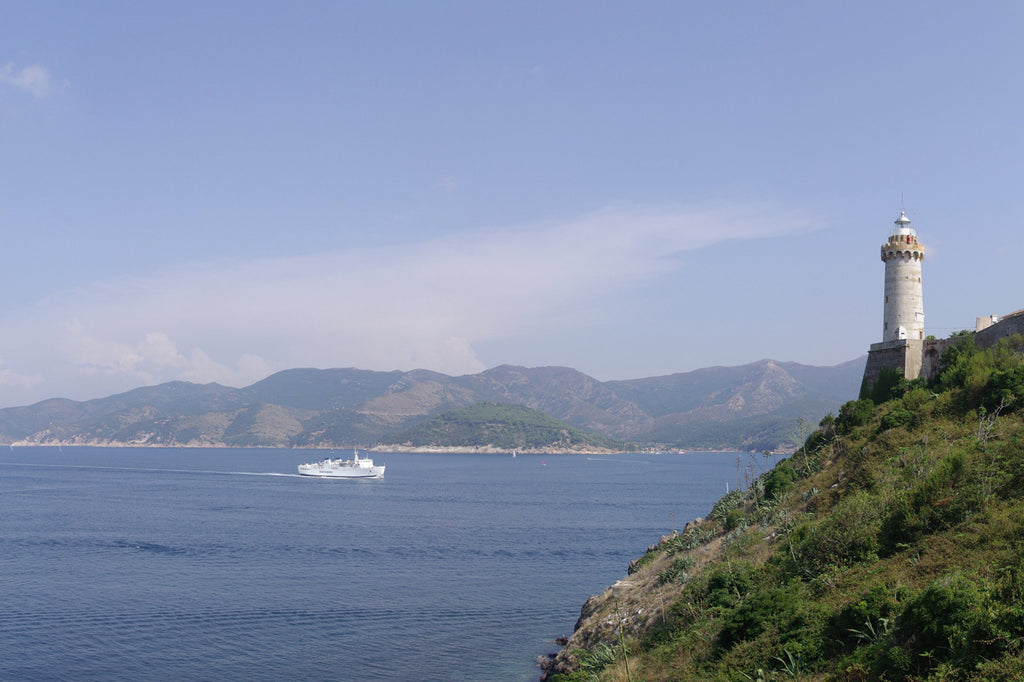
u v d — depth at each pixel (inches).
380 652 3004.4
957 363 2748.5
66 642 3080.7
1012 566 1449.3
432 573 4618.6
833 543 1952.5
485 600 3897.6
